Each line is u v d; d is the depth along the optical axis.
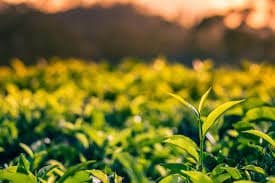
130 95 6.55
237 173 2.34
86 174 2.38
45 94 5.89
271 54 14.02
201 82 7.41
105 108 5.37
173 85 7.34
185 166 2.37
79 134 3.76
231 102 2.36
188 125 4.48
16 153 3.91
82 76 8.16
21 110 4.98
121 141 3.75
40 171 2.67
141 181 2.70
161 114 5.05
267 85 7.16
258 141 2.75
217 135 3.34
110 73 8.22
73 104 5.32
